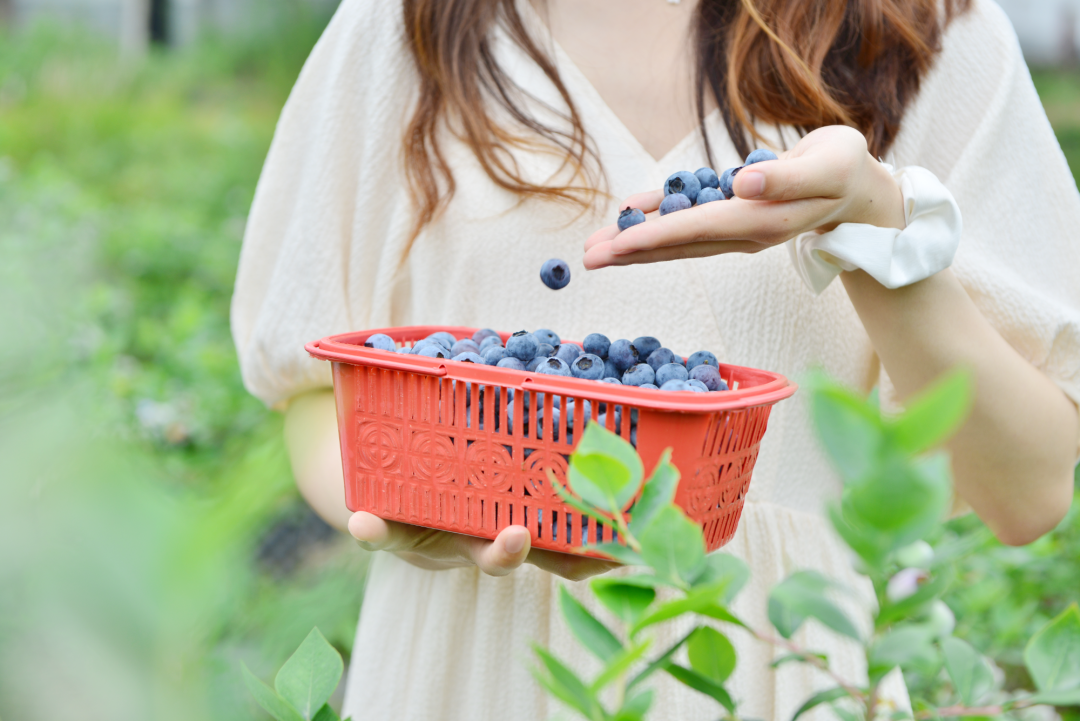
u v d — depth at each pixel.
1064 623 0.52
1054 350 1.12
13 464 0.24
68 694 0.21
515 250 1.25
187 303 5.12
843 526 0.38
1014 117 1.22
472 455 0.88
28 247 4.29
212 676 0.29
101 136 9.27
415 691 1.25
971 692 0.57
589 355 0.90
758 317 1.21
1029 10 10.30
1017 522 1.13
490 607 1.23
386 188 1.34
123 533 0.23
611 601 0.50
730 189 0.91
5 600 0.22
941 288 0.98
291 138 1.42
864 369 1.27
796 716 0.55
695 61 1.25
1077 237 1.23
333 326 1.33
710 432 0.82
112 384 3.82
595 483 0.52
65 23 11.94
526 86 1.25
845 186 0.83
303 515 3.00
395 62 1.31
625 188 1.24
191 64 11.99
